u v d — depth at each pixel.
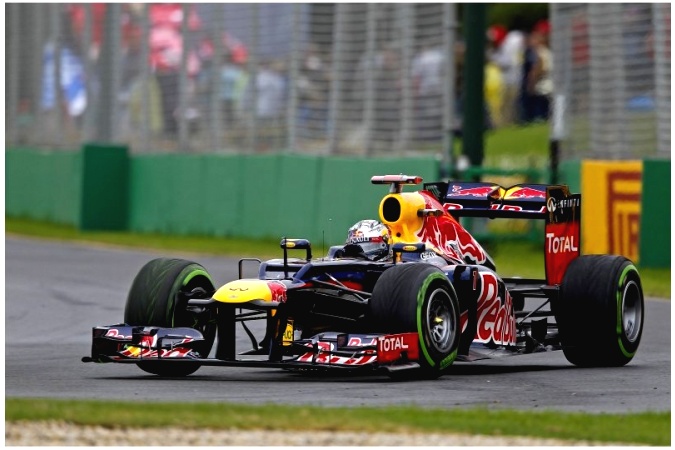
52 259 72.06
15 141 116.00
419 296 30.34
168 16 96.25
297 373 33.41
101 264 69.19
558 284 36.44
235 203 84.31
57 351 38.72
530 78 106.44
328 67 84.50
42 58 111.19
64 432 22.45
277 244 80.06
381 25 81.56
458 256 35.66
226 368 34.78
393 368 29.50
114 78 102.06
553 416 24.73
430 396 28.33
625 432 23.45
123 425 22.92
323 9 84.75
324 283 31.44
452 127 73.69
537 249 70.62
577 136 76.44
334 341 29.66
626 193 63.78
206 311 33.00
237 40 90.31
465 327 33.12
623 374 33.88
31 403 24.67
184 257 73.69
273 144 87.81
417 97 79.19
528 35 112.19
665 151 69.94
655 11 70.44
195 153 92.62
